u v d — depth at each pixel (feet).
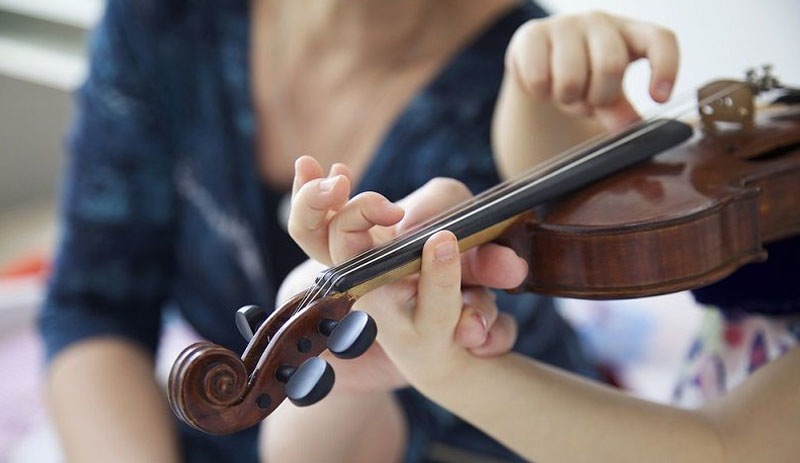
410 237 2.45
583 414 2.63
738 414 2.74
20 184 8.35
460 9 4.35
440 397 2.57
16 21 8.23
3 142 8.26
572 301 5.72
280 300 2.65
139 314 4.50
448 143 4.18
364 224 2.38
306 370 2.17
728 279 2.98
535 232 2.56
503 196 2.62
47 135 8.27
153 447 3.91
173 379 2.14
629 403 2.70
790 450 2.70
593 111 3.02
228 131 4.30
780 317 3.07
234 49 4.34
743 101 2.96
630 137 2.85
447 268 2.33
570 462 2.65
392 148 4.22
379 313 2.43
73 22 7.91
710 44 5.36
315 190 2.37
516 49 3.00
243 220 4.27
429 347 2.45
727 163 2.79
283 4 4.38
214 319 4.46
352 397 3.23
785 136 2.93
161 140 4.41
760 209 2.74
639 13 5.57
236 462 4.23
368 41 4.31
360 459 3.32
